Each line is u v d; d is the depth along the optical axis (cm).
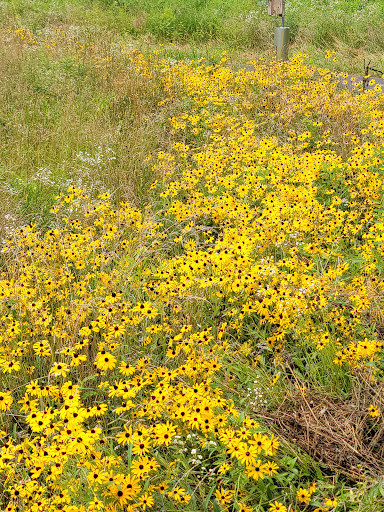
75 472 251
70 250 412
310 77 872
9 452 244
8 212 486
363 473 262
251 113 764
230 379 327
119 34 1345
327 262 418
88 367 336
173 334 356
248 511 234
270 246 438
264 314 347
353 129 643
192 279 365
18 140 658
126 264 420
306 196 469
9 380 325
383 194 508
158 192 573
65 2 1563
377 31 1212
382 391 296
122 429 300
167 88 823
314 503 244
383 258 413
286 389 315
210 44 1291
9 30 1203
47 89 839
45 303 387
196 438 276
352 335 342
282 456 273
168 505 248
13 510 231
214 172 543
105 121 730
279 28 1066
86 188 528
